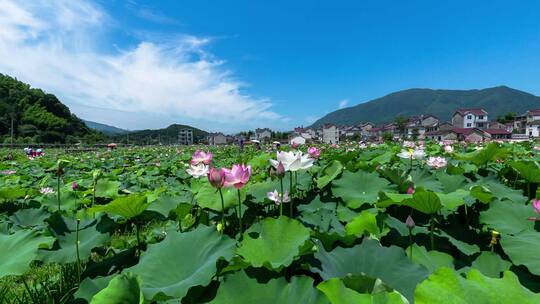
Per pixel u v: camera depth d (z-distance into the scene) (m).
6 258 2.16
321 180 4.24
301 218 3.14
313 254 2.00
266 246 2.11
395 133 111.81
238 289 1.61
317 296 1.43
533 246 2.10
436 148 11.34
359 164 5.24
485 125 94.81
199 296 1.77
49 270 3.35
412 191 2.95
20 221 3.76
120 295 1.48
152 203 3.44
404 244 2.64
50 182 7.66
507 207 2.79
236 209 3.38
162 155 21.42
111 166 13.75
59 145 55.69
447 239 2.63
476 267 2.21
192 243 2.13
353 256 2.06
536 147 14.10
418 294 1.27
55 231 2.83
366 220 2.57
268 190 4.01
